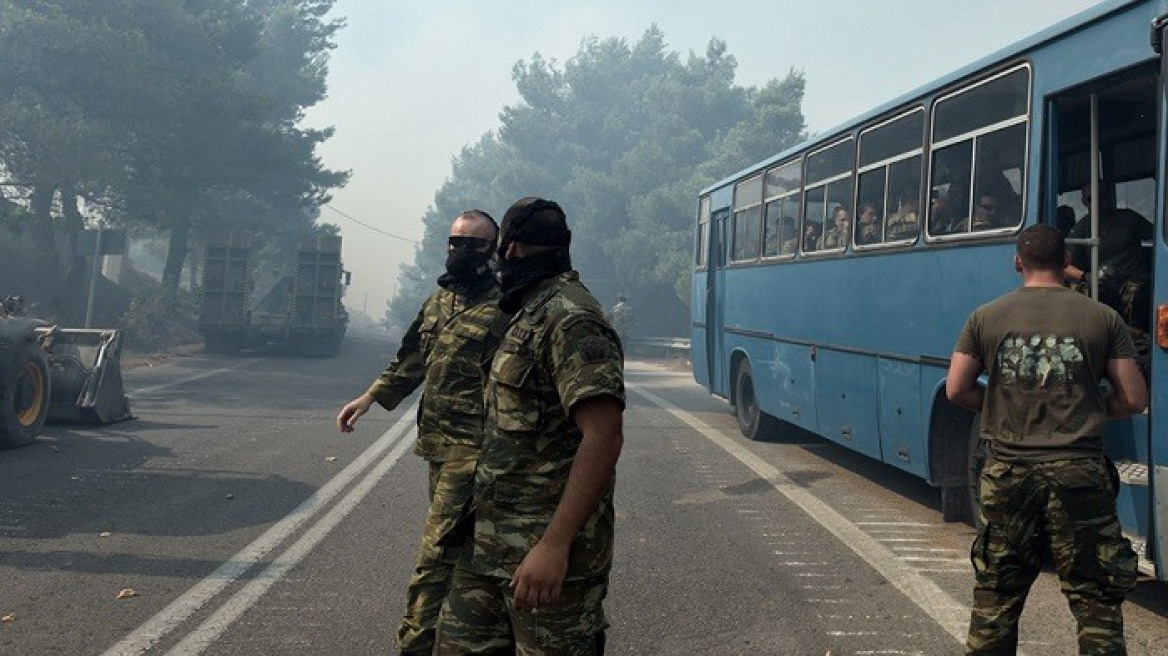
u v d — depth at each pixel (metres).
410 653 4.46
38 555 7.01
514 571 3.18
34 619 5.66
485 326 4.51
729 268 14.56
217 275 31.75
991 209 7.43
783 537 7.95
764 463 11.61
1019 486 4.46
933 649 5.38
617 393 3.04
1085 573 4.35
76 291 36.75
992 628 4.56
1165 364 5.51
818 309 10.89
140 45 33.28
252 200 49.44
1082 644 4.38
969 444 8.16
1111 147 7.17
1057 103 6.83
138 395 17.69
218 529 7.89
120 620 5.67
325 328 32.00
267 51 51.00
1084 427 4.41
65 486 9.41
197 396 17.73
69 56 31.91
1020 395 4.52
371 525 8.11
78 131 31.80
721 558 7.29
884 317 9.17
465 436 4.47
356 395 18.64
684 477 10.66
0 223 32.66
